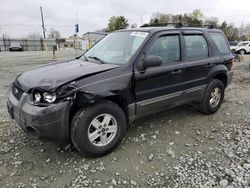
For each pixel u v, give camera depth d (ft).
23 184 9.30
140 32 13.34
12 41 160.45
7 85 27.86
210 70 15.56
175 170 10.11
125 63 11.75
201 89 15.33
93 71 10.85
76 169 10.19
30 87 10.13
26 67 46.85
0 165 10.50
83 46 108.78
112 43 14.07
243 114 16.83
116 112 11.14
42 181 9.47
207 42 15.79
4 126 14.42
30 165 10.50
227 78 17.17
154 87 12.55
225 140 12.80
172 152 11.51
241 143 12.35
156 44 12.79
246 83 28.53
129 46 12.88
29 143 12.35
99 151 10.87
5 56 83.05
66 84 9.85
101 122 10.87
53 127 9.68
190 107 17.79
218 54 16.39
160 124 14.79
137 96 11.91
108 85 10.67
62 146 12.00
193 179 9.51
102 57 13.35
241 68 42.83
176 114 16.47
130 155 11.27
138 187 9.11
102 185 9.21
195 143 12.47
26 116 9.83
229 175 9.70
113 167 10.34
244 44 96.43
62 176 9.76
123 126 11.60
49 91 9.56
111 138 11.27
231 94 22.88
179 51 13.88
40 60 64.28
